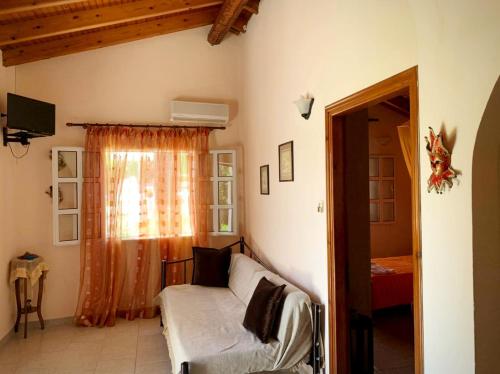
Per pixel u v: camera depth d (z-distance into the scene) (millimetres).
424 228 1552
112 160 4352
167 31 4543
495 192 1336
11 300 3873
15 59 3848
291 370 2623
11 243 3867
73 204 4301
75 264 4309
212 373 2375
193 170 4676
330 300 2541
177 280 4543
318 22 2707
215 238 4871
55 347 3582
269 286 2834
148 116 4613
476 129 1278
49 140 4230
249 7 4168
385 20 1920
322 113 2656
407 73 1738
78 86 4359
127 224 4438
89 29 4055
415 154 1686
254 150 4434
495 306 1334
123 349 3537
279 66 3562
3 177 3652
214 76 4891
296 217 3170
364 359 2668
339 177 2533
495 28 1191
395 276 4066
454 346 1391
